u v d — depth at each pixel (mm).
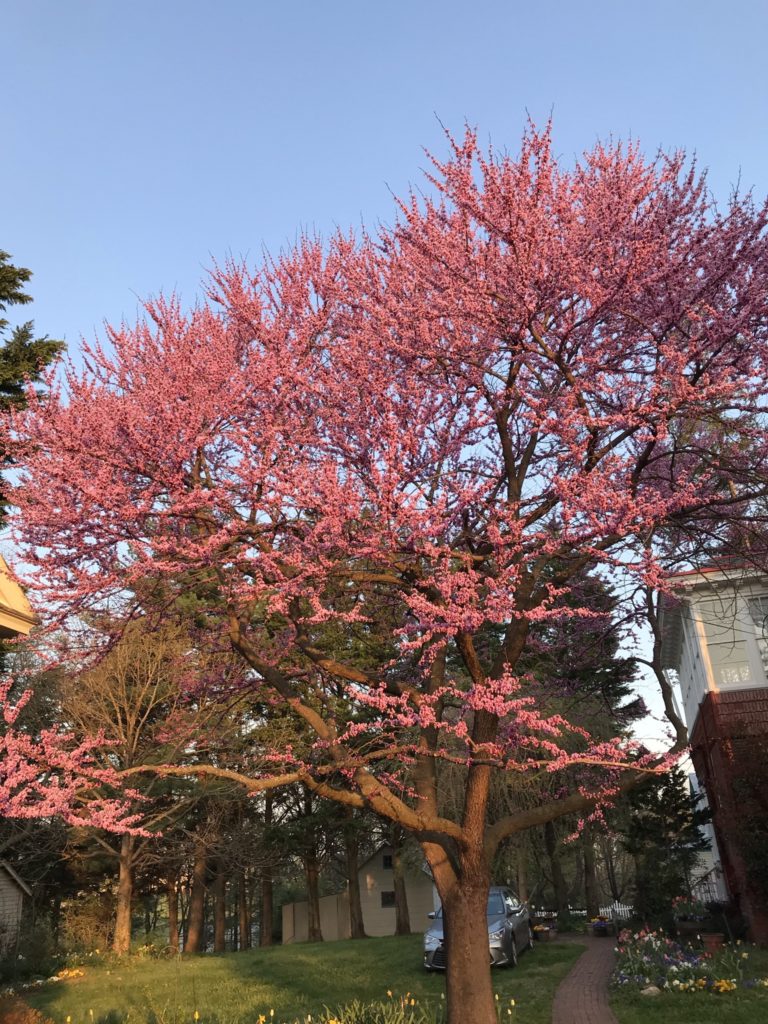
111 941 22250
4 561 7383
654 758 6539
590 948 15508
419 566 6883
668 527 8430
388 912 29984
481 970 6453
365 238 8438
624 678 10094
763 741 13539
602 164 7586
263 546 7152
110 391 8086
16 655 18844
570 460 7324
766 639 14891
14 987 14031
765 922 12812
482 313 6953
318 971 13992
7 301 15438
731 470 7293
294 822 24719
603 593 9078
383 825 26484
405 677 8875
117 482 7012
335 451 7379
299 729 21016
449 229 7543
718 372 6938
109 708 18422
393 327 7406
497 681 5965
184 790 20594
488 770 6973
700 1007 8938
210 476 8062
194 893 23859
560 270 6738
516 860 21625
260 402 7535
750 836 13102
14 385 14289
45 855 22953
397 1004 9188
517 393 7211
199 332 8469
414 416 7227
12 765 5887
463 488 6828
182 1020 9102
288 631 8938
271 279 8797
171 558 7191
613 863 40312
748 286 6984
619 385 7152
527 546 6902
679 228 7551
